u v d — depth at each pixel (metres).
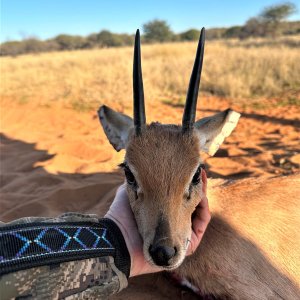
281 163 0.85
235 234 0.44
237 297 0.43
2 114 1.54
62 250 0.25
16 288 0.22
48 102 1.61
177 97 1.64
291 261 0.45
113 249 0.28
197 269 0.43
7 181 0.82
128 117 0.47
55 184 0.78
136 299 0.45
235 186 0.51
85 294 0.26
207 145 0.45
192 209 0.36
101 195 0.73
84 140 1.08
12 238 0.23
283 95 1.54
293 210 0.48
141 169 0.35
